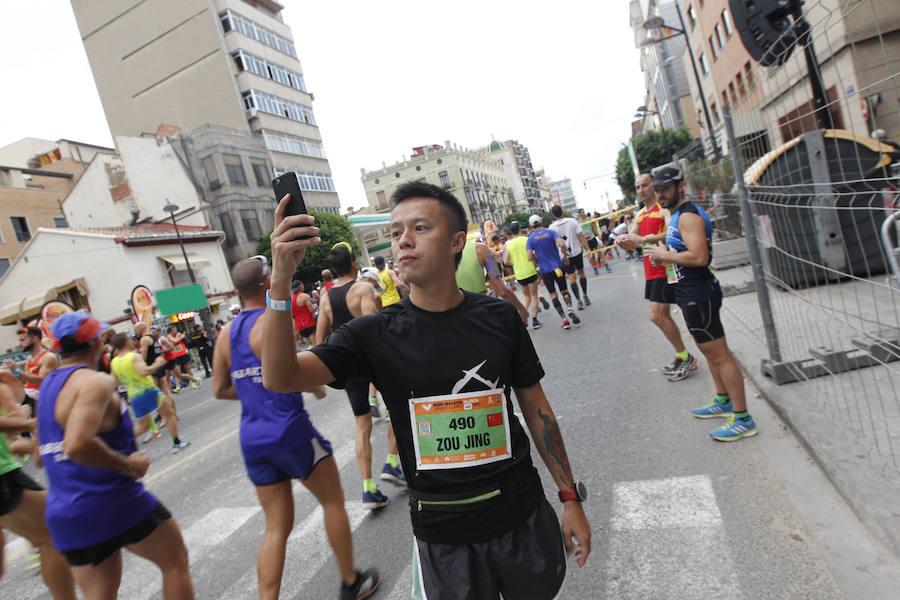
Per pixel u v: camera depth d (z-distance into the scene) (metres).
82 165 41.31
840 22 3.10
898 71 2.89
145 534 2.54
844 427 3.33
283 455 2.76
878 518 2.46
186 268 28.53
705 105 21.00
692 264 3.62
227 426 8.62
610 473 3.75
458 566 1.61
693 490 3.28
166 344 13.06
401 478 4.29
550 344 8.38
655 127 66.31
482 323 1.67
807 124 6.28
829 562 2.40
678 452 3.83
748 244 4.56
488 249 4.31
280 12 49.62
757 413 4.15
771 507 2.93
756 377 4.60
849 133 6.12
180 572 2.66
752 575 2.45
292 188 1.47
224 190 34.75
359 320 1.70
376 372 1.67
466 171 81.69
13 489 3.01
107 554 2.46
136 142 34.38
